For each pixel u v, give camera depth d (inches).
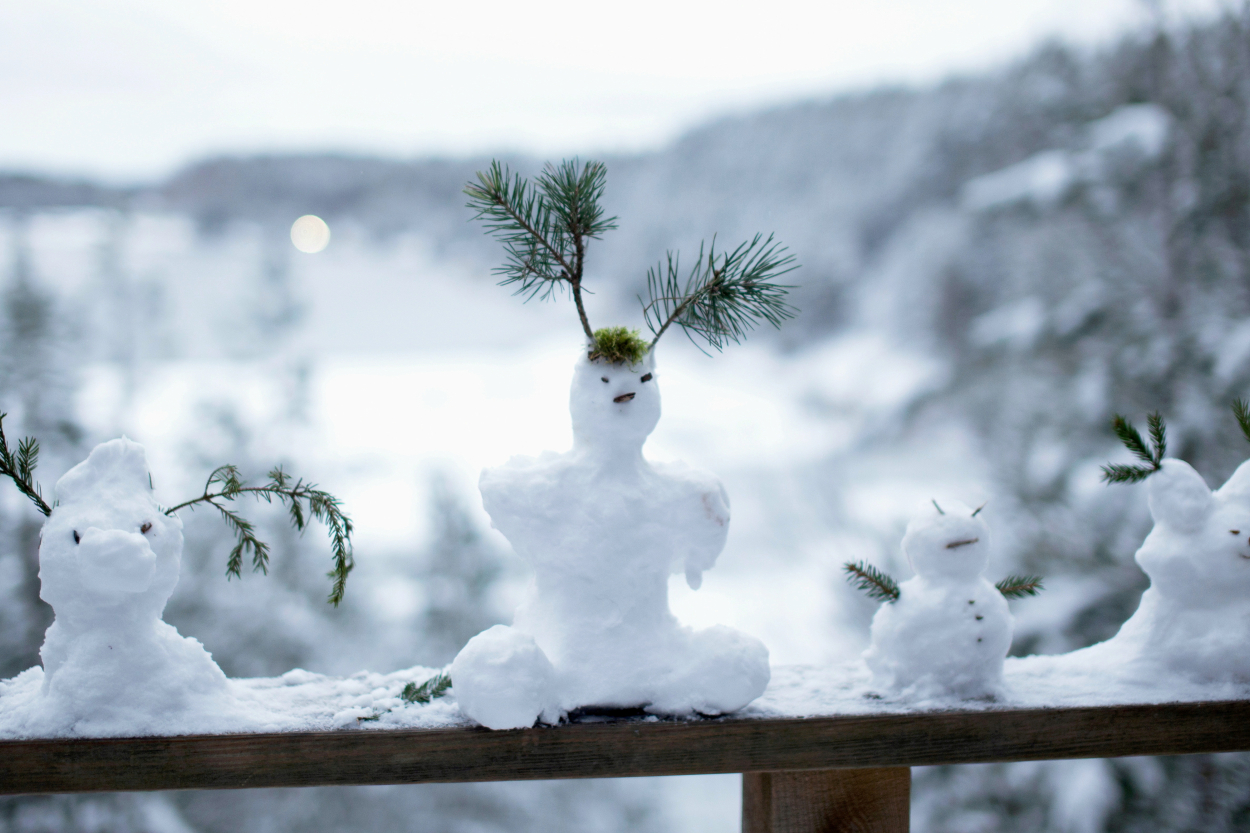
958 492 142.3
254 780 35.6
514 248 38.6
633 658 37.2
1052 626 101.3
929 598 40.3
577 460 38.1
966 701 39.8
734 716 37.8
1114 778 88.8
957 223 270.8
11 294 116.5
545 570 37.5
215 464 120.6
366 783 36.1
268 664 109.7
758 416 322.3
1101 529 106.8
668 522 37.6
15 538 102.3
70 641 35.5
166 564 36.1
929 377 234.8
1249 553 40.3
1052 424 122.7
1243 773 85.4
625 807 113.7
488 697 34.3
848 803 41.6
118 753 34.8
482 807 107.8
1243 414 43.5
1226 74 126.6
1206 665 40.9
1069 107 227.5
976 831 91.8
